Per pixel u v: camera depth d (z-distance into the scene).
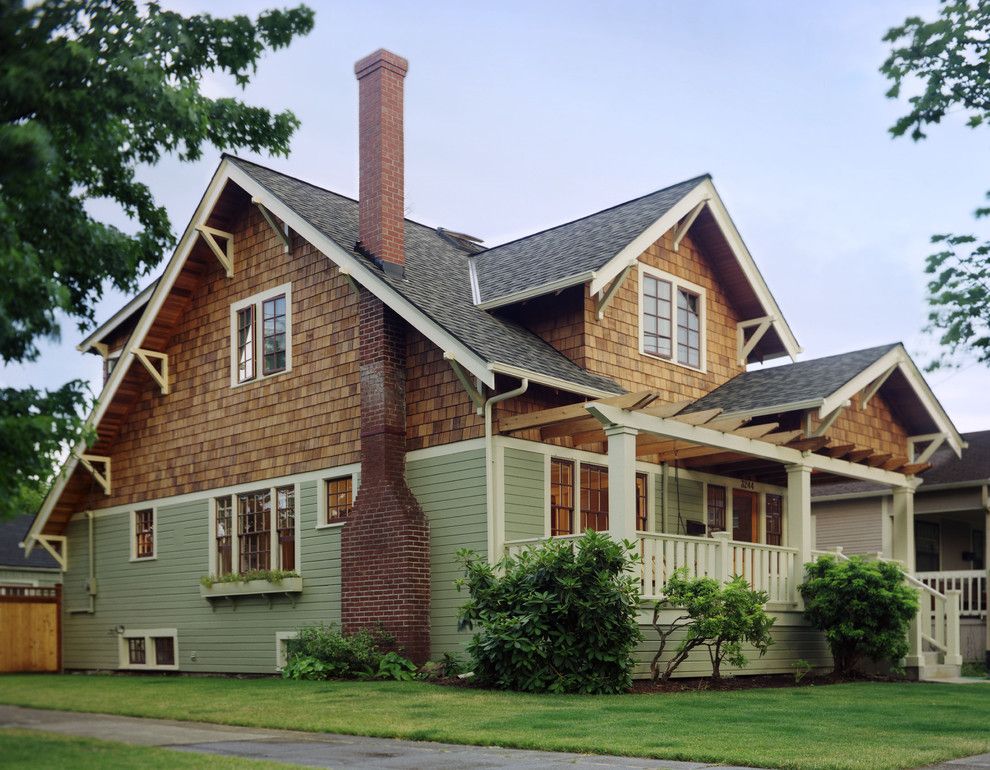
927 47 14.66
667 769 7.86
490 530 15.67
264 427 19.56
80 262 10.80
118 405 22.27
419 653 16.17
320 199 20.31
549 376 15.68
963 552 28.73
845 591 17.16
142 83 10.32
